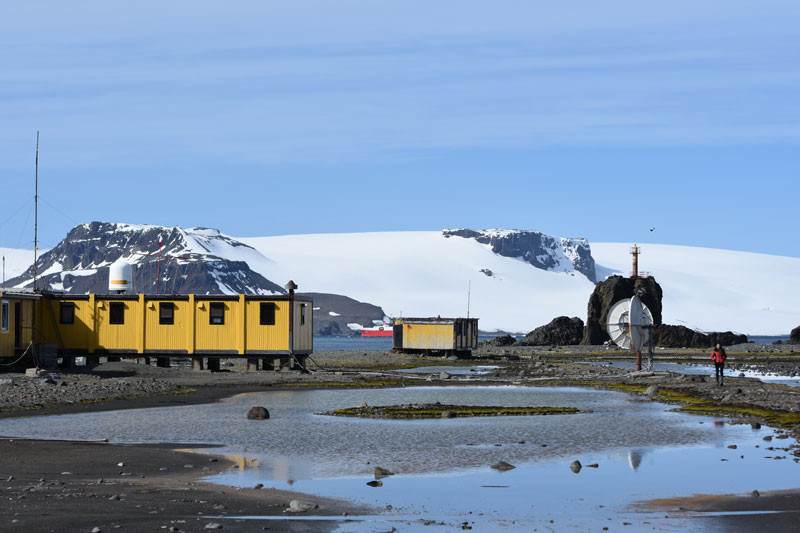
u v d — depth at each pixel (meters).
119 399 41.81
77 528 13.95
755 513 16.61
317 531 14.61
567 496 18.59
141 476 20.17
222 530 14.21
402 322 117.00
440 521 15.91
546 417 35.06
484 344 190.00
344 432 29.64
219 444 26.45
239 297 61.72
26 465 21.39
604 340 184.12
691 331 180.75
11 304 55.75
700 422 33.19
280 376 57.94
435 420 33.88
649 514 16.69
